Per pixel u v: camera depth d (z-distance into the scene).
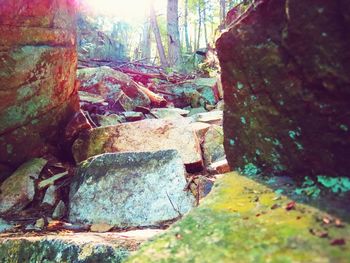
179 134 4.86
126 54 25.06
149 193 3.77
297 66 1.54
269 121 1.77
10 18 3.84
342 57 1.35
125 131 5.02
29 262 2.73
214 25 26.98
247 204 1.52
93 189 3.89
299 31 1.46
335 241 1.08
